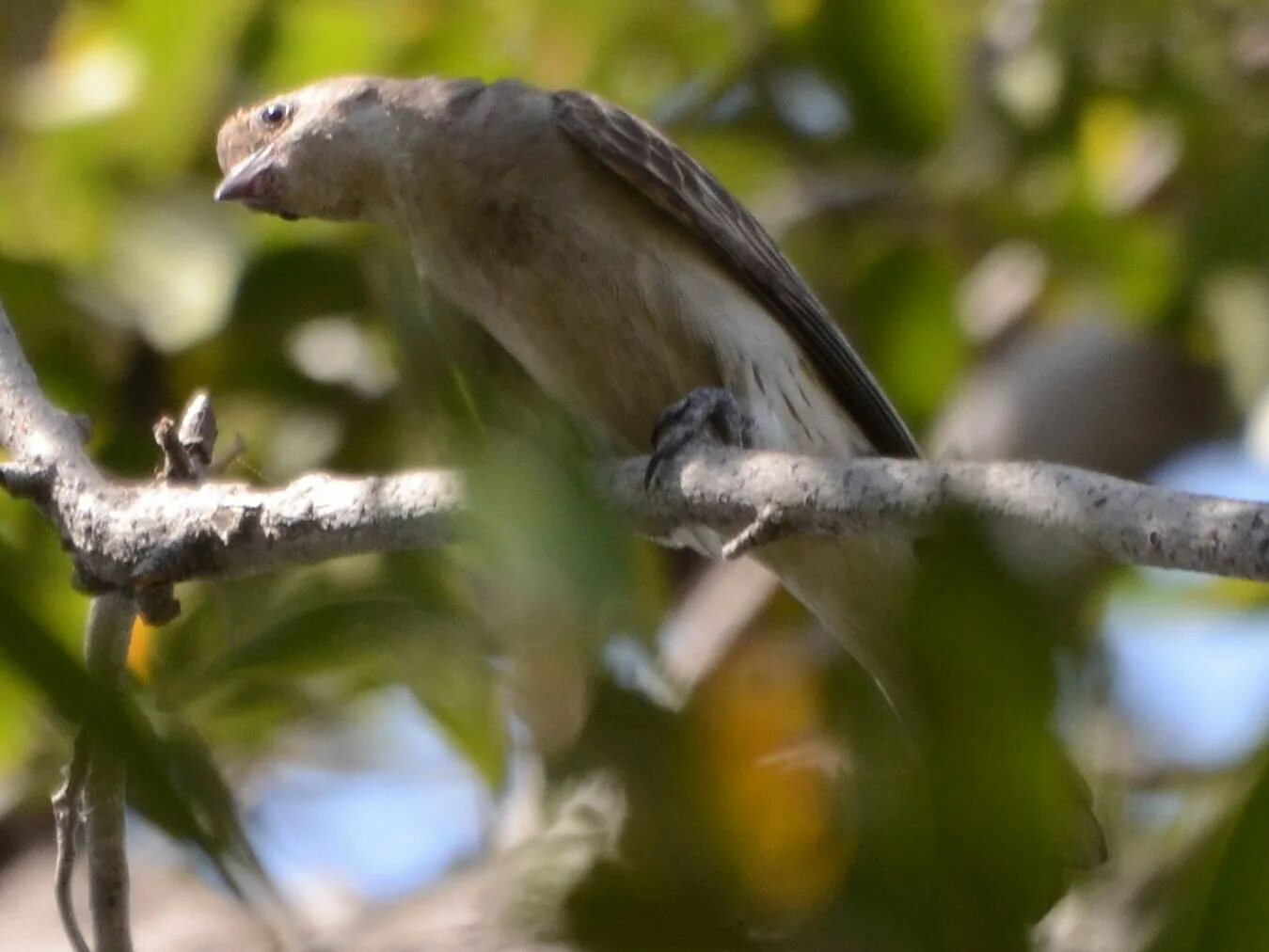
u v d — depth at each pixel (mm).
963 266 13320
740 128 13281
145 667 9164
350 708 11656
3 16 13625
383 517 7492
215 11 12180
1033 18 13328
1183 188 13695
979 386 14445
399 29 12969
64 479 8055
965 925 5031
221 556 7805
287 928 8023
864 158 13078
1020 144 13047
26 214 11992
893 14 12508
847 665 7469
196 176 12016
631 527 7777
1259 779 5363
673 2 13406
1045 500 6301
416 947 8078
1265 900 5336
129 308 11367
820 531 7145
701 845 5781
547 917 5918
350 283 11102
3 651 4809
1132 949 8695
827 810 5832
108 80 12141
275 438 11359
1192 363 14172
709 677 7039
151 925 10727
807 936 5340
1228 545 5984
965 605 4742
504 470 4836
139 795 4945
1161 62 13305
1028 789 4922
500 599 5766
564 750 6293
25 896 12445
